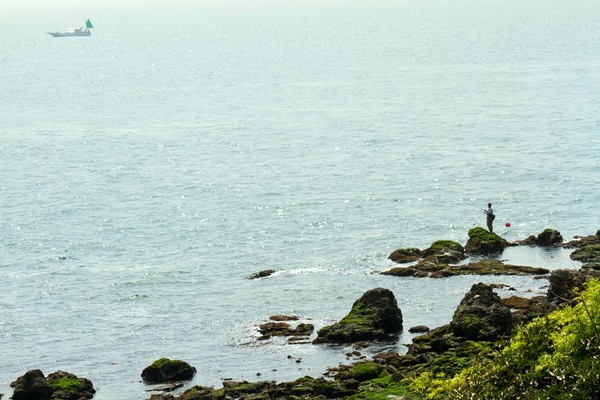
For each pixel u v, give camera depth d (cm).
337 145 19188
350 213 13038
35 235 12644
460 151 17650
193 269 10706
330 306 8975
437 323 8188
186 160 18138
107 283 10288
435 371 6575
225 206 13912
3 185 16138
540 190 13800
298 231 12200
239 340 8231
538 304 8144
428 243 11269
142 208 14050
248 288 9812
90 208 14175
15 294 10062
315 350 7731
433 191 14175
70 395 7088
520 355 4031
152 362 7919
